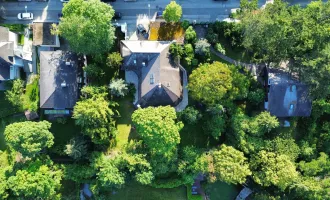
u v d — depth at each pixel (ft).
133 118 242.58
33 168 242.58
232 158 245.65
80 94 254.27
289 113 262.67
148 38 258.57
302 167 257.75
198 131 266.98
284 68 258.16
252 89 263.29
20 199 241.96
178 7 247.50
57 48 261.03
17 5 262.67
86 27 228.43
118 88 247.29
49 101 249.96
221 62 262.67
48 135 242.58
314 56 234.17
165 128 236.43
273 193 262.06
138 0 264.52
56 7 263.90
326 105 259.39
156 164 251.80
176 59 251.80
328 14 227.61
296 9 236.43
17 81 252.21
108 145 262.88
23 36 259.19
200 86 237.45
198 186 272.10
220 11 267.18
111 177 245.65
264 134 264.52
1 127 262.67
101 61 255.50
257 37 239.91
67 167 255.50
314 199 255.70
